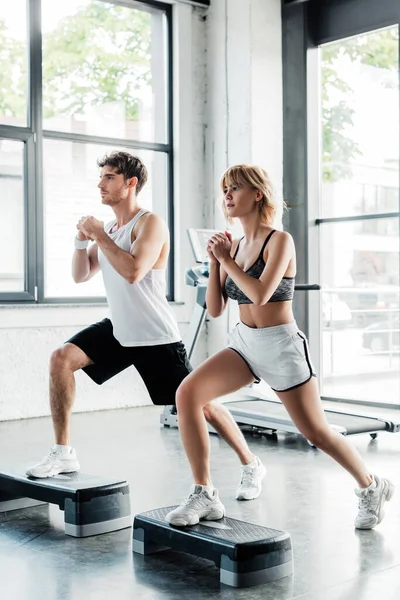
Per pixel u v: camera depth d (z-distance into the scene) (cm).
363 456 456
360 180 686
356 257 685
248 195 297
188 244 712
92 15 659
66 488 310
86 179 656
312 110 689
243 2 682
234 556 252
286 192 698
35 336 611
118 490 317
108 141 669
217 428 358
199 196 725
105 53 668
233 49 696
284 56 696
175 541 272
